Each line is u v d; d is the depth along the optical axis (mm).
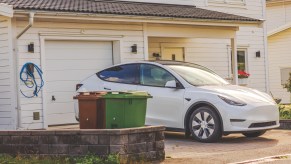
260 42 21688
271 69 28719
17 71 13141
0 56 13156
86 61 14727
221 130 11219
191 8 18953
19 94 13125
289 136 12281
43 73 13609
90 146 8531
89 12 13625
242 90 11859
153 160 8898
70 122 14305
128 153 8492
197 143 11336
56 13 13055
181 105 11750
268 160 8984
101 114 9062
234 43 18000
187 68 12539
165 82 12148
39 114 13453
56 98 14070
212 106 11297
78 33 14398
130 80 12594
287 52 28156
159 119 12039
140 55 15633
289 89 21188
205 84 12016
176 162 8852
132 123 9000
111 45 15305
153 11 15859
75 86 14430
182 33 16625
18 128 13031
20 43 13258
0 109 13211
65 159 8562
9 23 12961
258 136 12289
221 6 20406
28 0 14141
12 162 8430
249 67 21359
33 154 8891
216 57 19906
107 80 12859
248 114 11102
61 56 14227
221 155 9586
